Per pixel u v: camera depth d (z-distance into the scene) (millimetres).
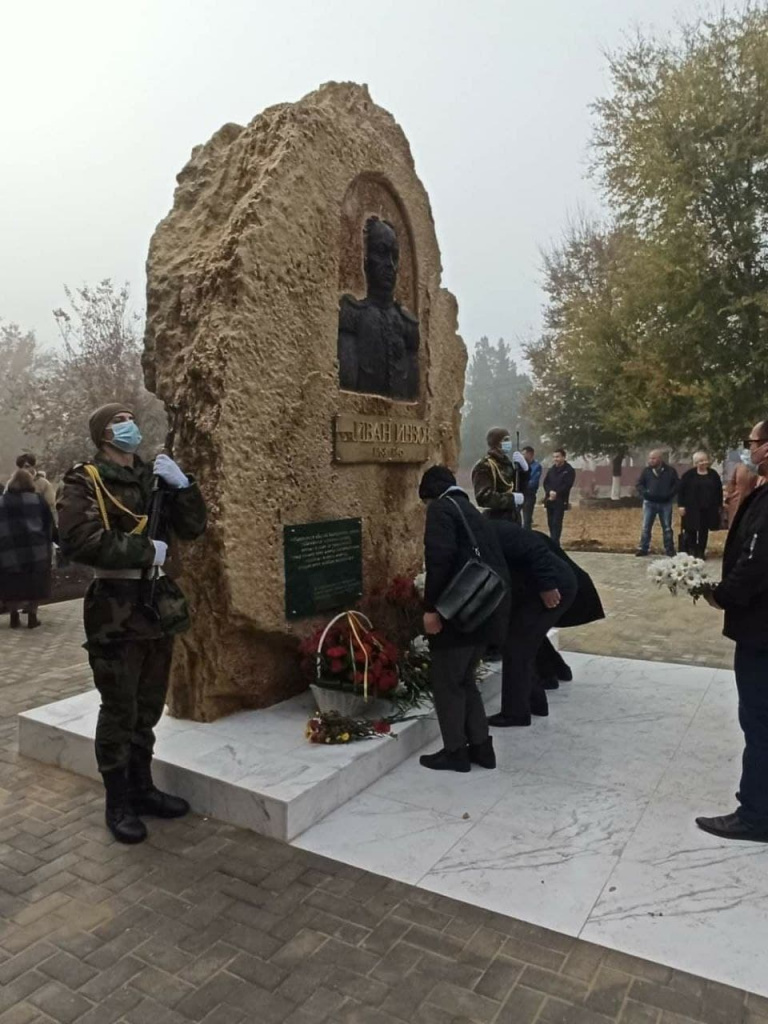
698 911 2900
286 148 4574
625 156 17578
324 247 4863
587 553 14680
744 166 16156
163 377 4504
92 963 2629
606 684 5832
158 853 3342
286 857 3307
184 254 4660
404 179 5781
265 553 4445
